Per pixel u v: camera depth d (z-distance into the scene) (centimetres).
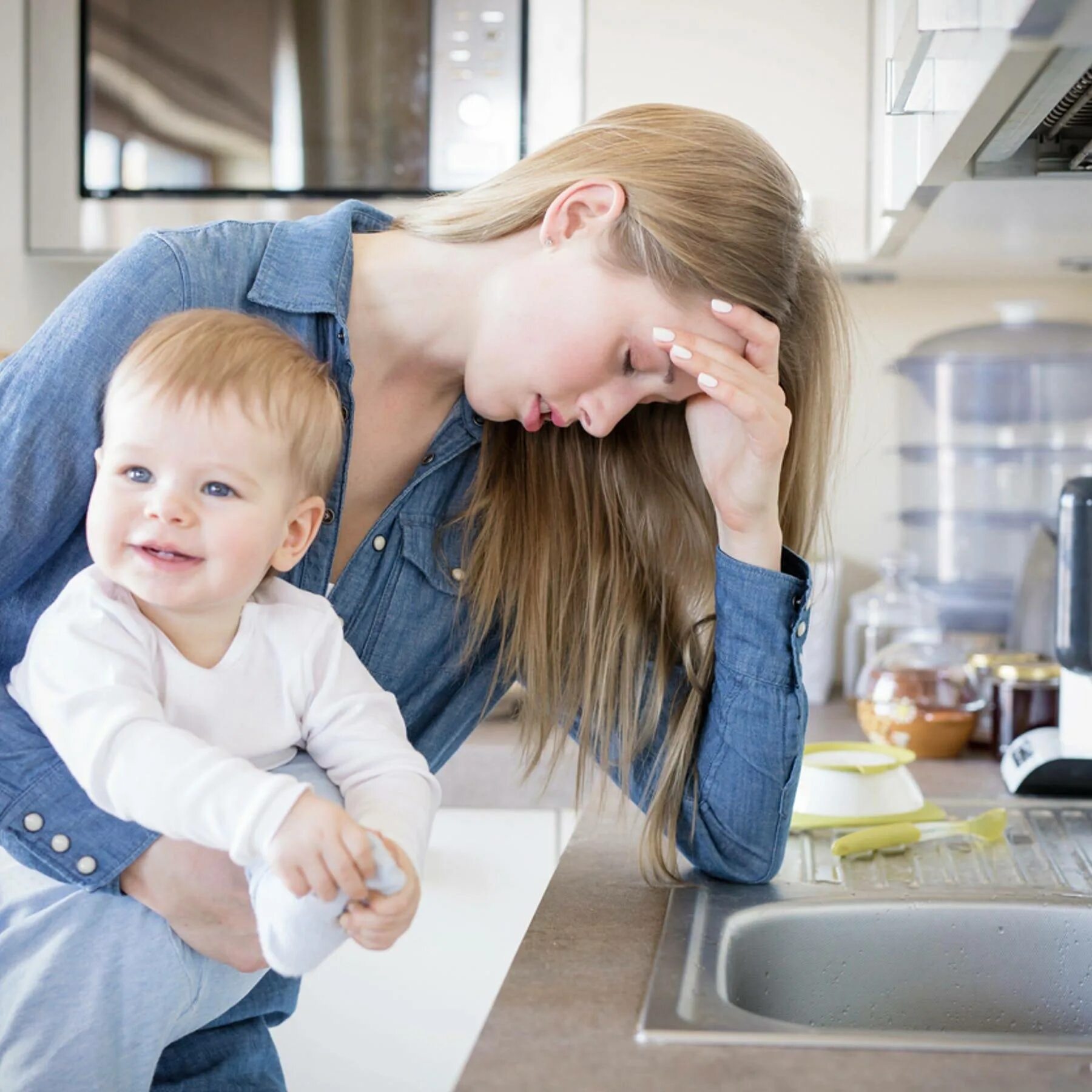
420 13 203
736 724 120
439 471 123
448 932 187
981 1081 76
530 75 204
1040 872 127
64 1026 95
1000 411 232
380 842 82
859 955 113
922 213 159
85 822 96
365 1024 187
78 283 231
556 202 107
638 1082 76
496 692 130
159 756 85
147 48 206
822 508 133
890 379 238
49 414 97
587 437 125
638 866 126
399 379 119
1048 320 233
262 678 97
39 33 207
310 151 205
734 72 204
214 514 92
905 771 149
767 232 109
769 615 119
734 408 110
